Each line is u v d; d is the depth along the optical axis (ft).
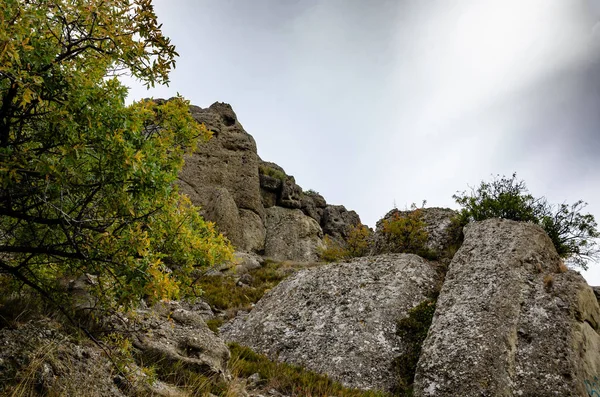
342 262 52.29
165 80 17.31
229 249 22.61
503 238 42.34
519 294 34.58
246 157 121.39
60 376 15.97
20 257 17.94
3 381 14.23
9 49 10.45
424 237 56.08
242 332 44.47
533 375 28.12
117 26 15.11
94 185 14.17
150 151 15.89
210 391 21.56
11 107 13.34
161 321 25.54
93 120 13.56
